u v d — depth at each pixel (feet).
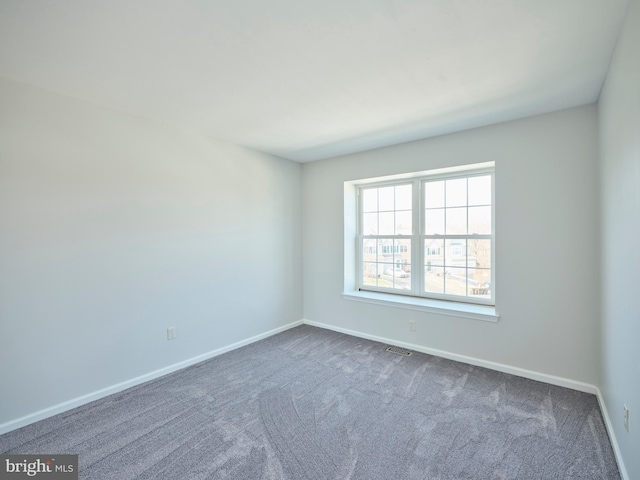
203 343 10.50
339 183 13.17
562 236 8.45
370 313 12.39
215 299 10.85
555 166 8.51
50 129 7.25
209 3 4.42
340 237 13.23
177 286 9.78
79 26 4.92
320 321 13.98
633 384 4.75
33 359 7.06
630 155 4.77
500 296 9.41
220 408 7.58
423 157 10.85
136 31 5.06
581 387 8.20
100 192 8.09
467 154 9.93
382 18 4.78
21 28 4.93
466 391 8.28
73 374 7.65
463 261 10.98
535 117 8.76
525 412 7.27
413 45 5.51
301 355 10.85
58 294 7.42
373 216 13.24
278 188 13.24
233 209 11.43
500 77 6.66
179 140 9.77
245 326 11.88
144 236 8.98
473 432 6.58
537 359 8.87
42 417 7.13
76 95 7.48
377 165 11.99
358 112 8.52
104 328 8.20
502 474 5.44
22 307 6.91
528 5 4.52
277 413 7.36
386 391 8.33
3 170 6.64
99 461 5.83
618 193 5.61
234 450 6.12
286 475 5.48
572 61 6.04
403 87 7.10
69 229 7.57
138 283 8.86
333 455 5.96
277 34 5.17
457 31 5.12
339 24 4.92
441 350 10.65
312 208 14.11
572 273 8.33
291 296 13.92
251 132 10.19
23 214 6.91
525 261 8.98
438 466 5.65
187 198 10.02
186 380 9.06
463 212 10.95
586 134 8.07
